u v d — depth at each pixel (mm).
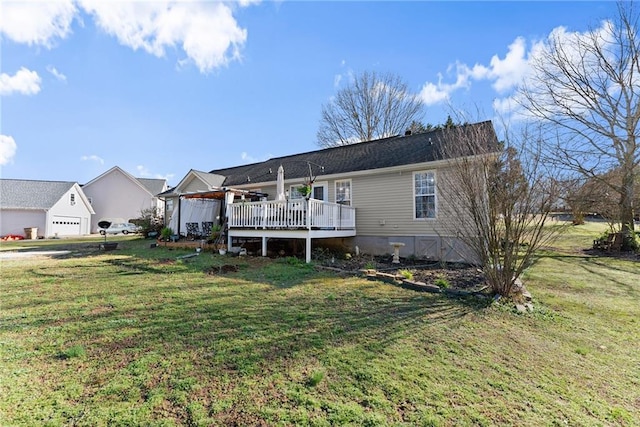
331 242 12547
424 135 13008
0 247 16156
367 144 14906
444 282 6469
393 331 4215
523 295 6000
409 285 6543
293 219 9922
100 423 2301
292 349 3592
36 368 3088
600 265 10141
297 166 15234
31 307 5070
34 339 3791
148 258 10438
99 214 35062
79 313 4777
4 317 4578
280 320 4543
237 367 3158
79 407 2480
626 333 4492
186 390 2738
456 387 2912
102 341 3748
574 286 7230
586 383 3113
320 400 2629
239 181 16312
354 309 5117
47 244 18141
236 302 5430
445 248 10203
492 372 3232
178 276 7598
